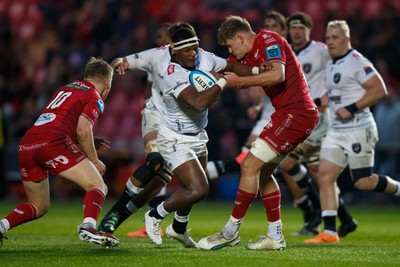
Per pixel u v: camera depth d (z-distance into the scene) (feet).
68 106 83.15
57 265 73.36
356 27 212.02
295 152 120.26
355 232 126.82
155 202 110.93
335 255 85.20
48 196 85.25
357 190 200.64
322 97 124.88
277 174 124.88
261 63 86.53
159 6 256.93
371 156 110.22
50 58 248.11
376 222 148.25
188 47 83.76
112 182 210.38
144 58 99.35
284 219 155.33
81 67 239.30
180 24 85.30
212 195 213.25
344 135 109.29
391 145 193.16
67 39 255.50
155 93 102.12
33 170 83.05
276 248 88.94
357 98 109.50
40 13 278.46
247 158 86.99
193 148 87.61
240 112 203.92
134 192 95.09
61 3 283.79
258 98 125.70
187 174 86.02
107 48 241.35
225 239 87.04
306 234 121.60
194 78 83.25
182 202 86.43
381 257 83.87
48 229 122.01
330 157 109.50
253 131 125.90
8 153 218.18
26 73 258.16
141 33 230.07
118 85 236.63
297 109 86.69
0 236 82.89
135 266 72.74
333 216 106.93
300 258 80.94
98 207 80.94
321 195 108.37
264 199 89.61
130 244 94.84
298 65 87.97
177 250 86.43
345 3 242.37
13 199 216.13
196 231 121.29
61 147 81.71
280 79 84.64
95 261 75.87
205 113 88.17
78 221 140.15
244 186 86.43
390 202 201.36
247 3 245.45
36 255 80.59
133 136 227.81
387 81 201.87
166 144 87.10
